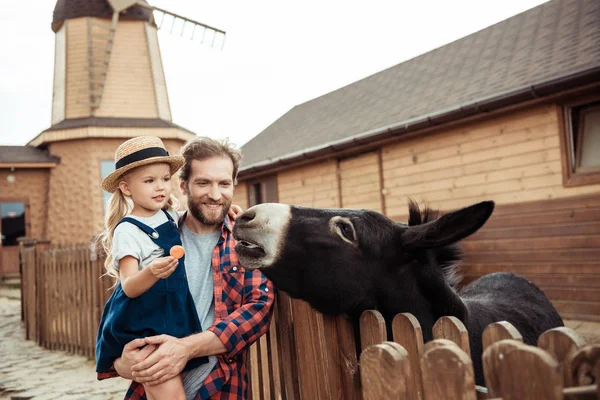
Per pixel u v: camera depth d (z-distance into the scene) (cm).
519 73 939
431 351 148
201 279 257
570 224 827
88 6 2147
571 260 823
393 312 271
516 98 838
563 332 155
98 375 246
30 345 914
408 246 266
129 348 224
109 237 262
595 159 818
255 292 255
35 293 945
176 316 236
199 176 256
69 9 2164
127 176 247
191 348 225
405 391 153
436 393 147
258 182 1503
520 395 128
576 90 780
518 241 893
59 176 2061
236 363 255
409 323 209
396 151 1109
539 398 124
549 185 857
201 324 249
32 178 2078
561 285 834
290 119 1800
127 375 228
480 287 443
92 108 2094
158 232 242
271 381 320
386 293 268
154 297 231
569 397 124
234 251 260
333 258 258
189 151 262
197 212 259
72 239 2028
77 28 2152
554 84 780
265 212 255
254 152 1620
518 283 447
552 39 1032
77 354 805
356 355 256
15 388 603
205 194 256
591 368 138
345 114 1440
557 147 845
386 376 159
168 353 219
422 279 275
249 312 245
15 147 2164
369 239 265
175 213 273
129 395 246
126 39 2191
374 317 227
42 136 2059
